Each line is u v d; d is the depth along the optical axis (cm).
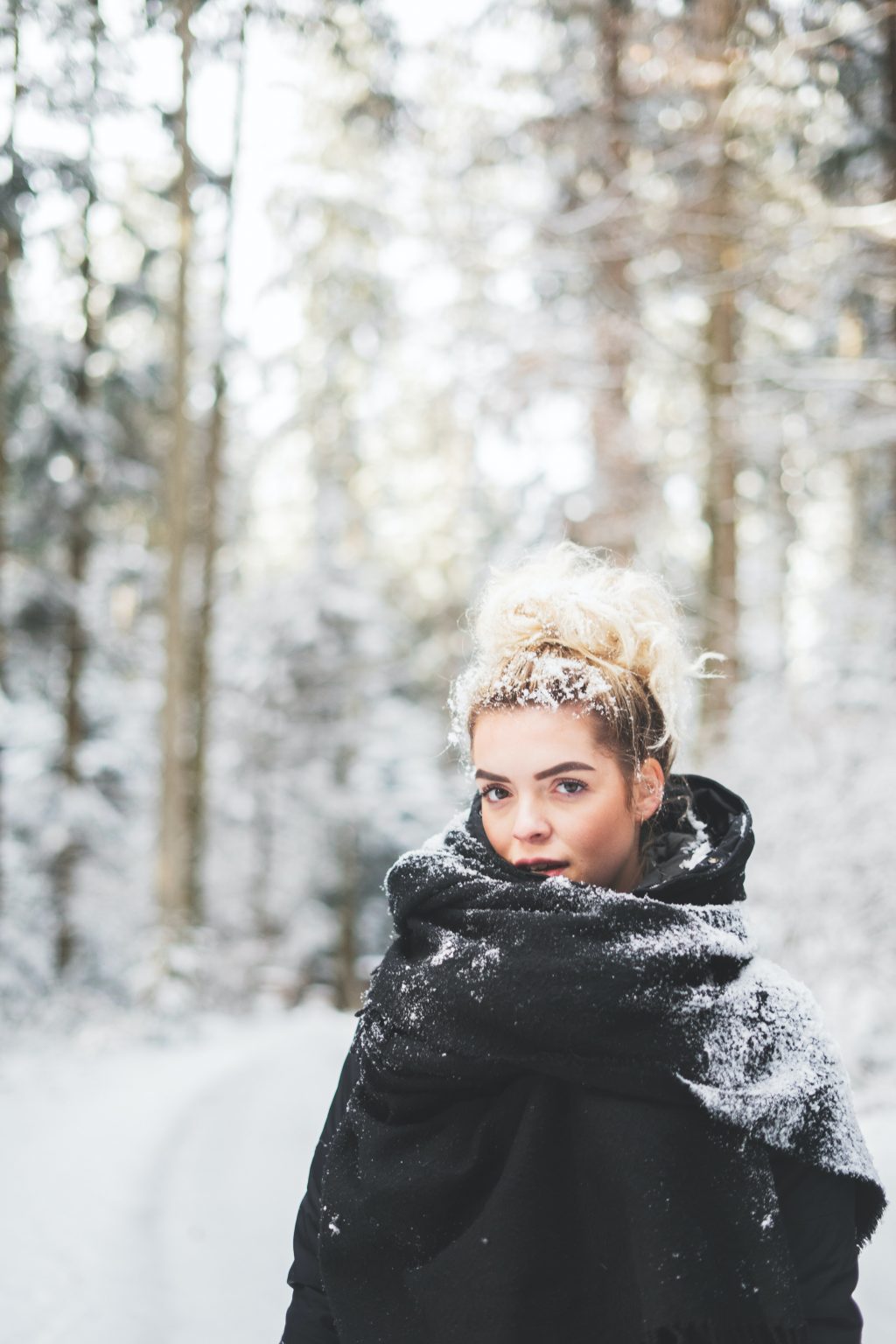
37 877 1408
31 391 1351
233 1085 817
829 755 841
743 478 1477
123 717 1547
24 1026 1220
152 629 1653
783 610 1255
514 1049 101
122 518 1677
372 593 1975
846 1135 105
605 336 1238
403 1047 106
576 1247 99
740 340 1329
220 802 1948
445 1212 104
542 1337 98
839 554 1539
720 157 1122
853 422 1083
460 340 1346
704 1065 100
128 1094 805
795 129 1106
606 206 1156
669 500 1375
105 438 1364
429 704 2147
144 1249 455
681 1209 96
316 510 1969
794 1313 94
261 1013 1738
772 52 1026
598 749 109
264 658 1933
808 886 791
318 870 2069
